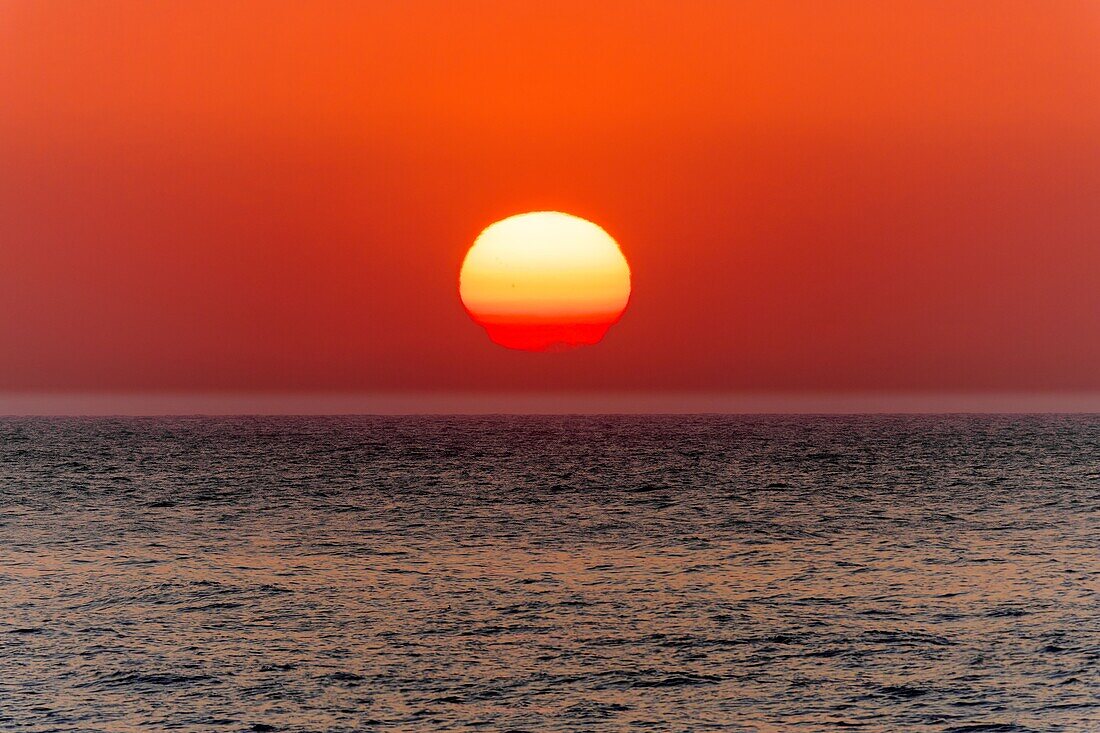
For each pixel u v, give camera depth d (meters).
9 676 131.88
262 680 131.12
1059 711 121.06
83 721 118.00
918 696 125.75
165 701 123.81
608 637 149.75
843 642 146.88
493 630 153.25
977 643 146.62
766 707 122.44
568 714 120.31
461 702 123.81
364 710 121.50
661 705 123.00
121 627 154.12
